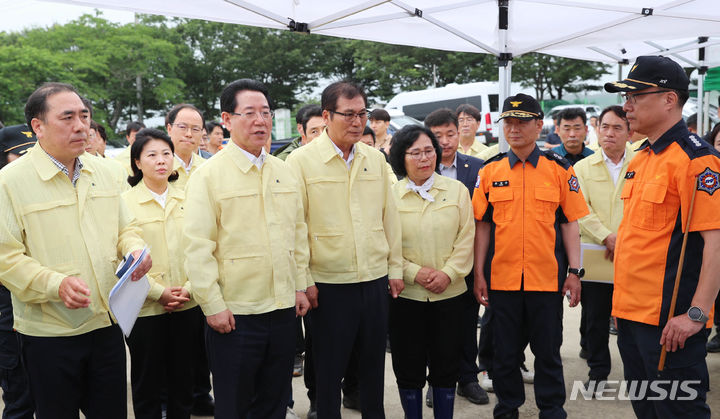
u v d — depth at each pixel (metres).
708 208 2.24
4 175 2.23
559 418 3.00
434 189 3.14
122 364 2.50
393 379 4.16
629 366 2.59
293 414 3.44
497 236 3.12
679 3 4.32
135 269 2.27
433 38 5.05
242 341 2.45
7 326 3.01
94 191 2.42
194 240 2.41
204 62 26.66
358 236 2.80
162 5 3.92
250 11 4.13
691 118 7.39
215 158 2.54
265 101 2.51
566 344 4.80
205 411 3.65
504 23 4.52
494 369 3.19
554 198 3.06
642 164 2.48
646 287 2.41
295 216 2.62
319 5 4.25
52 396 2.32
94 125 4.38
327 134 2.88
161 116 25.41
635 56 6.95
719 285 2.25
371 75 25.25
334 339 2.80
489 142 13.17
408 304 3.07
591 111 17.14
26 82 18.08
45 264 2.26
